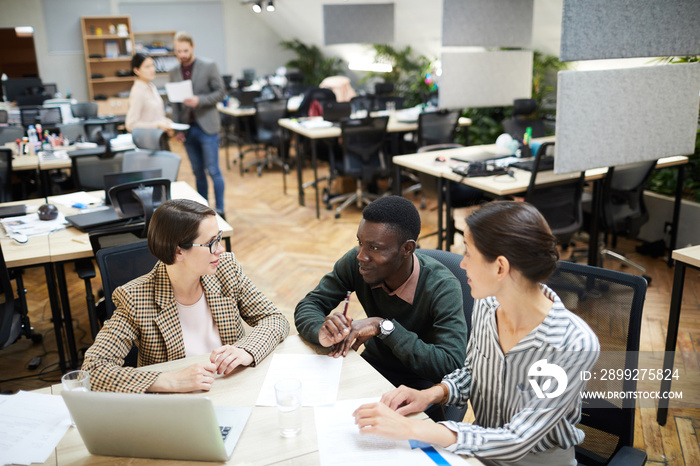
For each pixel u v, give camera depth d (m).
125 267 2.01
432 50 7.55
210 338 1.68
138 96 4.64
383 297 1.66
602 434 1.50
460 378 1.41
